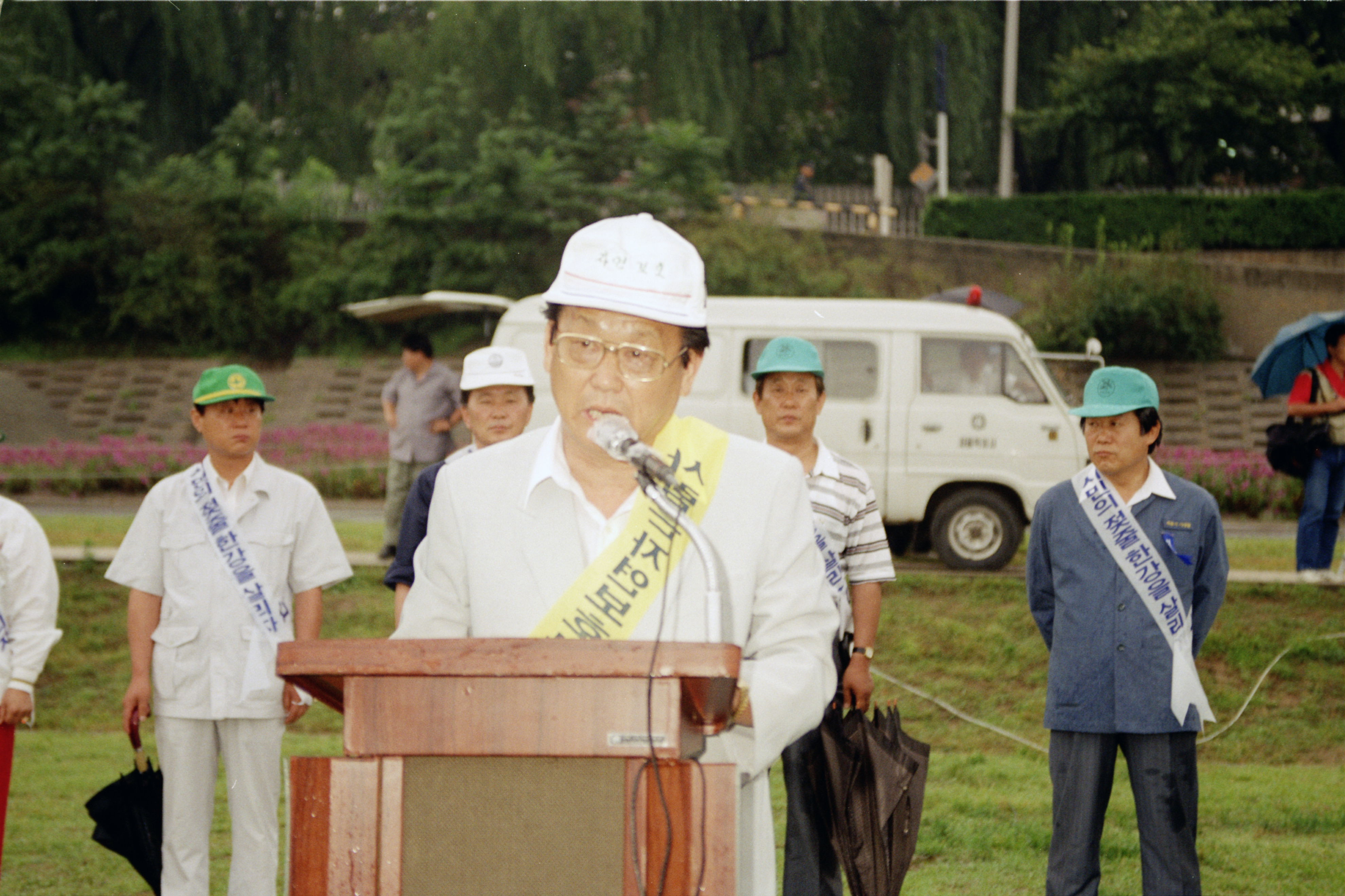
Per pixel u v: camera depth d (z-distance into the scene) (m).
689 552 2.54
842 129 29.09
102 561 11.71
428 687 2.00
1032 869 6.16
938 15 27.55
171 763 5.04
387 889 1.98
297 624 5.31
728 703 2.26
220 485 5.26
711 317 12.24
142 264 24.61
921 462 11.99
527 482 2.62
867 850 4.11
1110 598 4.78
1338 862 6.28
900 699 9.41
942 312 12.20
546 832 1.98
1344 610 10.52
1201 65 24.36
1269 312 21.06
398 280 24.42
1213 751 8.77
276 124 28.58
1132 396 4.78
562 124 26.38
